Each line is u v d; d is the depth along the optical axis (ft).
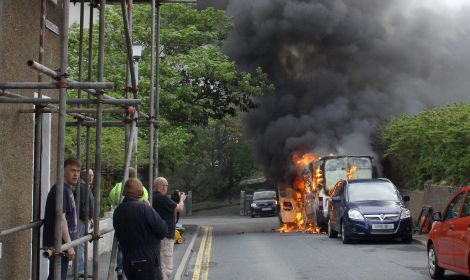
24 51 23.93
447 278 34.17
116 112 25.09
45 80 26.53
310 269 39.73
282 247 54.60
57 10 28.45
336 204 61.05
